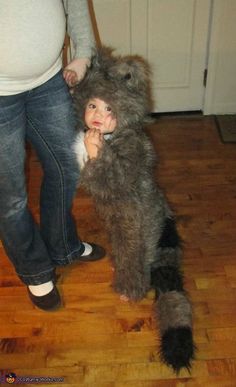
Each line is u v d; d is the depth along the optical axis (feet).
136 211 3.94
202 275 5.09
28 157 7.20
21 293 4.93
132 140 3.71
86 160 3.84
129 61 3.71
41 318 4.65
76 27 3.71
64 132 3.83
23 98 3.44
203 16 7.27
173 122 8.27
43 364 4.21
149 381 4.03
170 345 4.01
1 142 3.36
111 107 3.62
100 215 4.14
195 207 6.14
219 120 8.24
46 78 3.47
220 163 7.09
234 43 7.52
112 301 4.81
